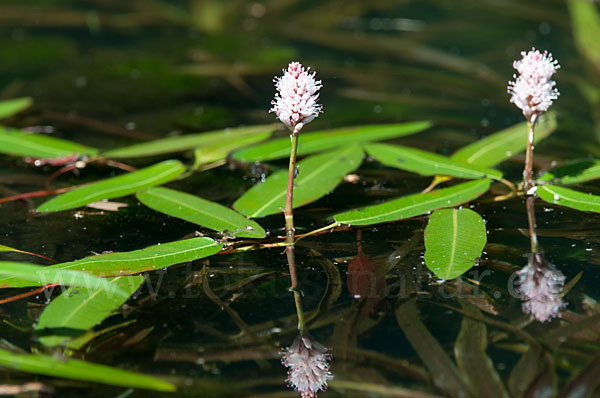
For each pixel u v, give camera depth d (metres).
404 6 1.68
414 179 1.00
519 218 0.95
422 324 0.88
